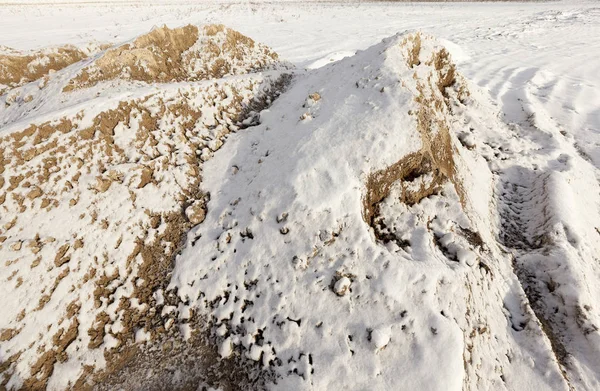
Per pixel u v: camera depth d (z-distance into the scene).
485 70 13.51
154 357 4.17
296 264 4.26
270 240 4.55
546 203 5.97
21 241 4.43
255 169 5.64
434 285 3.83
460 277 4.00
